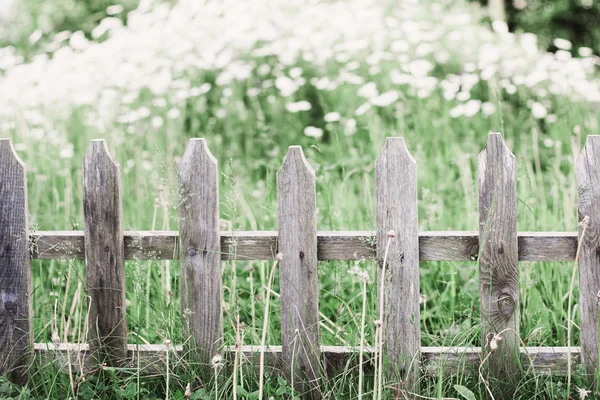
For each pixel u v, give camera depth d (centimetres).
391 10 726
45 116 541
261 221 418
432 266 372
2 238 279
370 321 281
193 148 269
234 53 643
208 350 276
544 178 486
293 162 265
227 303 325
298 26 639
